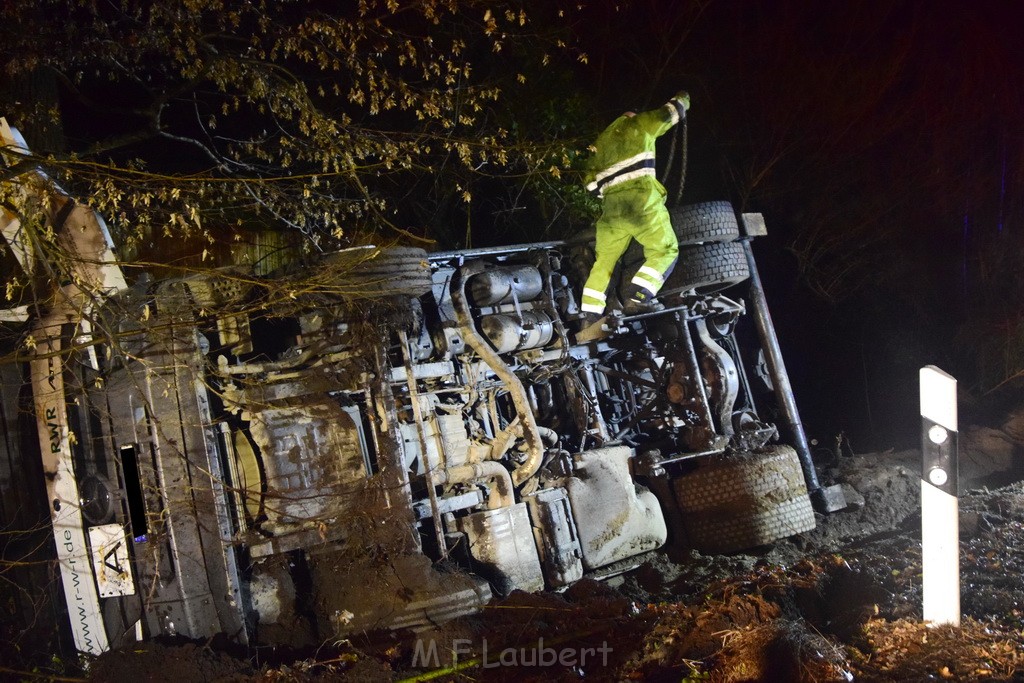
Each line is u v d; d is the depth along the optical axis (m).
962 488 9.02
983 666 4.35
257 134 10.89
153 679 4.95
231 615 5.46
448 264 6.89
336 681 4.92
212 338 5.97
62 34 7.70
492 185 10.56
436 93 8.59
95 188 6.90
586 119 10.76
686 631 5.07
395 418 5.91
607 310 7.54
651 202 7.20
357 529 5.76
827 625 5.24
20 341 5.93
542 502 6.64
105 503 5.68
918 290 12.61
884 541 6.93
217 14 8.13
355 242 7.58
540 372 7.29
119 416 5.68
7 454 6.00
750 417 8.15
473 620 5.48
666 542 7.49
